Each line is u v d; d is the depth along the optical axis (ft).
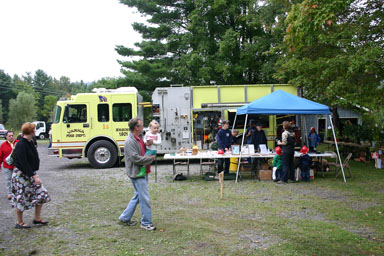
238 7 55.36
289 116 38.17
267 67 50.60
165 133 38.96
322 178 30.09
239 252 13.15
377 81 30.40
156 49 62.64
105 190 25.49
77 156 38.19
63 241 14.61
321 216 18.10
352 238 14.57
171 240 14.56
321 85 34.94
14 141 23.21
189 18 58.23
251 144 32.53
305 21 23.84
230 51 54.19
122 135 38.22
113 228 16.28
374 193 23.56
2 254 13.25
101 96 38.19
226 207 20.04
